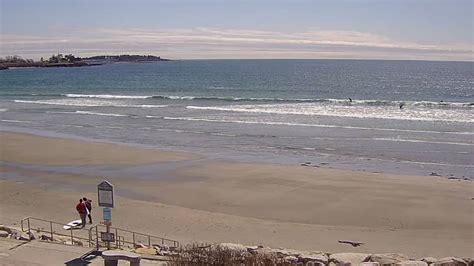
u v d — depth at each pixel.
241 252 13.48
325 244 19.11
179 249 14.14
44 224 21.23
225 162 32.50
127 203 24.42
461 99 71.94
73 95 79.19
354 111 54.00
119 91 89.06
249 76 138.62
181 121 48.66
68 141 40.06
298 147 36.59
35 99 73.50
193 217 22.44
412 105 59.00
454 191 25.78
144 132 43.59
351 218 22.27
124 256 12.02
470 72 155.75
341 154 34.38
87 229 19.98
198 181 28.28
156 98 71.81
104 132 44.16
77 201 24.75
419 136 39.56
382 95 79.38
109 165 32.25
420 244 19.06
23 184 28.03
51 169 31.41
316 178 28.45
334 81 116.31
